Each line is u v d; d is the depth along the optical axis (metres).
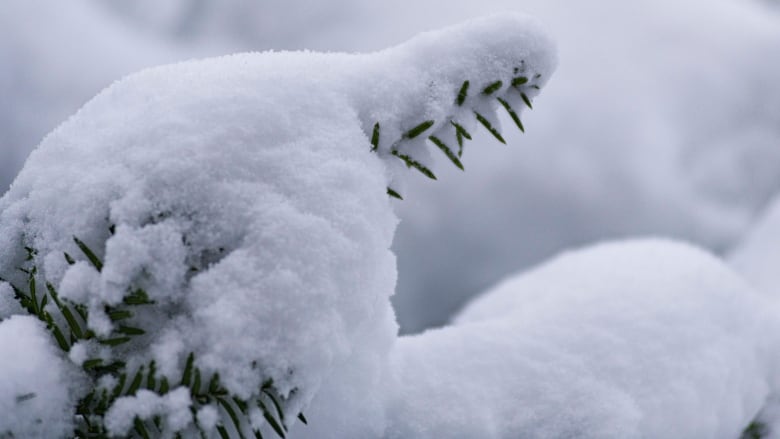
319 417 0.79
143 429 0.74
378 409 0.83
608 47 3.29
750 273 1.36
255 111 0.77
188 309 0.75
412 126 0.78
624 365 0.86
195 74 0.80
